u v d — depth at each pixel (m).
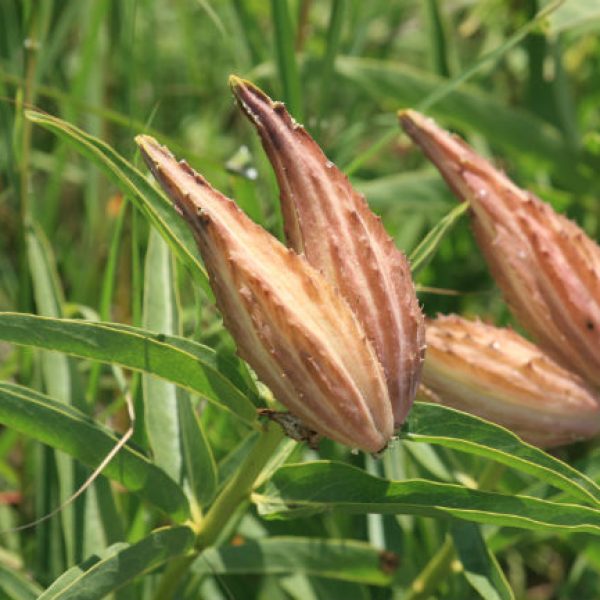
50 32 1.12
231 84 0.83
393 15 1.38
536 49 1.20
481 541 0.90
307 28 1.23
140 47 1.33
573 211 1.21
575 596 1.07
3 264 1.12
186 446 0.90
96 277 1.12
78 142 0.87
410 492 0.87
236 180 1.02
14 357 1.05
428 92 1.17
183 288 1.09
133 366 0.85
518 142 1.18
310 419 0.83
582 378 0.90
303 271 0.82
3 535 1.02
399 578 0.97
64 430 0.87
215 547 0.95
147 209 0.86
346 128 1.27
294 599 1.02
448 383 0.89
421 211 1.16
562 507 0.86
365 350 0.82
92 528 0.93
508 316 1.12
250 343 0.82
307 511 0.87
